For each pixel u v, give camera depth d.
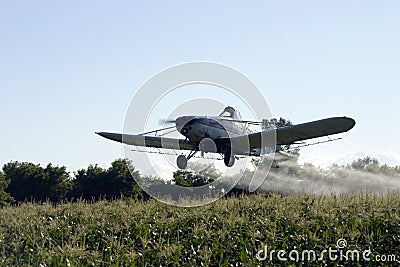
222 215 17.41
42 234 15.97
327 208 17.17
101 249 15.27
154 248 13.88
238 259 13.57
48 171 46.91
